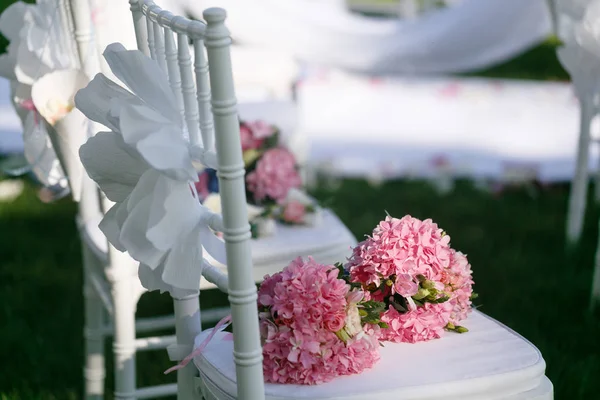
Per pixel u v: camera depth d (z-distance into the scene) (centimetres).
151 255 114
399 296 127
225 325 127
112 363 242
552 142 405
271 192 197
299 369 115
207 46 98
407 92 481
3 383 231
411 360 122
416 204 371
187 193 113
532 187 387
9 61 174
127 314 173
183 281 116
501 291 281
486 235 336
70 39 157
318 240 183
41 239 346
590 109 284
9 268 315
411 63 444
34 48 161
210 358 127
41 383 232
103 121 122
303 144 253
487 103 462
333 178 402
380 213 358
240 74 272
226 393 119
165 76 113
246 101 253
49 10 158
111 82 121
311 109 446
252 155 200
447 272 130
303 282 116
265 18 410
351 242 187
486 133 420
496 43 428
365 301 122
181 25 110
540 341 238
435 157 404
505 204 372
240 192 103
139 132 108
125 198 122
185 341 139
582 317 256
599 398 209
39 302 286
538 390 119
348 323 115
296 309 114
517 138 413
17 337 258
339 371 117
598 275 256
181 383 141
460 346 127
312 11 421
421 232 131
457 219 355
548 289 279
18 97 173
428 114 445
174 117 112
